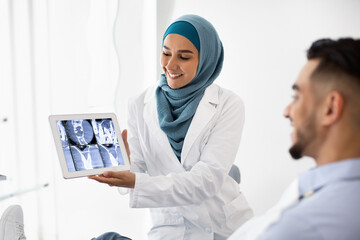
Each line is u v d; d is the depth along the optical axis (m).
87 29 2.49
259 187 2.61
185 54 1.47
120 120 2.59
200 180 1.36
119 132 1.34
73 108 2.47
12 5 2.22
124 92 2.59
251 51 2.57
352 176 0.64
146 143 1.58
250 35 2.56
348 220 0.58
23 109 2.31
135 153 1.61
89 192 2.55
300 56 2.50
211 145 1.47
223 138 1.47
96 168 1.25
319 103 0.68
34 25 2.34
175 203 1.36
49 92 2.41
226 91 1.60
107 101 2.55
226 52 2.61
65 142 1.21
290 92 2.52
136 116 1.62
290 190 0.74
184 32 1.47
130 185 1.29
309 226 0.59
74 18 2.45
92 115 1.30
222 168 1.40
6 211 1.57
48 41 2.39
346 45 0.67
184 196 1.35
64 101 2.45
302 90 0.70
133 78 2.61
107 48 2.54
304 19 2.48
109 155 1.29
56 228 2.50
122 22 2.58
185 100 1.54
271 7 2.52
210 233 1.48
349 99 0.65
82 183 2.54
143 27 2.62
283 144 2.55
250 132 2.60
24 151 2.32
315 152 0.71
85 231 2.56
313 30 2.48
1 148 2.19
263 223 0.77
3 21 2.18
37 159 2.41
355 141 0.67
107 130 1.32
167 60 1.51
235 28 2.58
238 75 2.60
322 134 0.69
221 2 2.59
